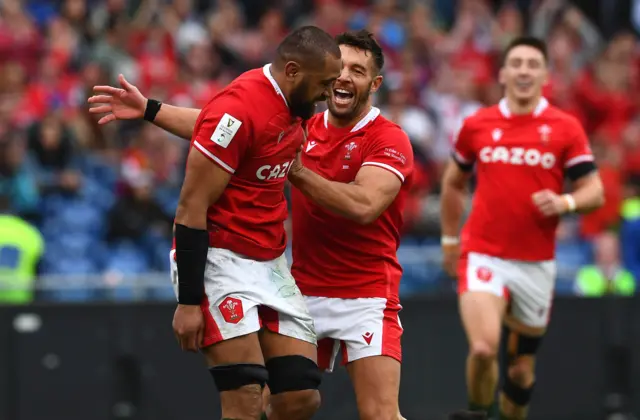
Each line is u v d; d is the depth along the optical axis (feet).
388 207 65.92
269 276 57.98
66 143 125.90
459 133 85.66
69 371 97.04
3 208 117.80
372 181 62.49
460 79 158.81
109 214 119.14
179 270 55.42
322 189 59.57
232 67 152.15
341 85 64.13
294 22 168.14
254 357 56.13
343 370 101.91
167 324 99.50
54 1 157.17
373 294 66.13
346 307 66.13
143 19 151.53
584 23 184.34
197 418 99.50
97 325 98.07
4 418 95.35
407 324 103.19
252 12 173.27
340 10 165.37
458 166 86.17
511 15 179.42
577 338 107.14
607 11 196.65
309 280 66.85
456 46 167.63
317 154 66.08
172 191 127.13
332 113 65.00
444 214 87.40
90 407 97.25
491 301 81.97
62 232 119.14
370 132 64.90
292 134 57.11
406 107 148.05
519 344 85.97
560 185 84.07
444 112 152.76
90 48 146.10
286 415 58.59
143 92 138.41
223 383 56.29
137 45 147.13
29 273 110.11
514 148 83.25
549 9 183.52
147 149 128.26
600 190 82.89
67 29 145.59
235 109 54.80
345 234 65.72
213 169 54.75
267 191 57.47
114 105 63.62
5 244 109.60
